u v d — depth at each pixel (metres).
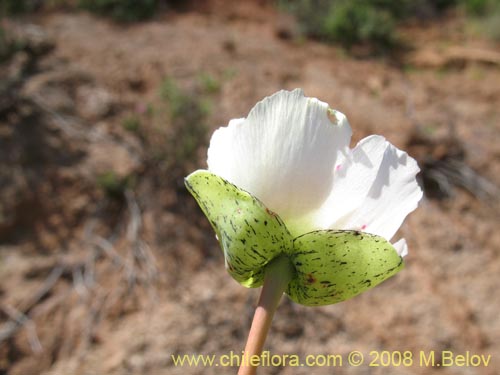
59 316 0.26
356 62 0.45
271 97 0.07
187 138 0.31
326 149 0.07
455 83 0.45
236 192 0.06
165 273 0.28
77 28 0.42
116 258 0.28
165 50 0.40
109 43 0.40
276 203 0.07
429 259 0.31
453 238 0.32
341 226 0.07
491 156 0.36
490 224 0.33
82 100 0.34
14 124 0.32
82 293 0.27
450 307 0.29
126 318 0.26
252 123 0.07
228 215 0.06
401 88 0.42
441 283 0.30
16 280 0.27
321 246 0.06
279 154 0.07
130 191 0.30
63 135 0.32
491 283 0.30
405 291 0.29
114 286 0.27
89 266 0.28
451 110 0.40
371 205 0.06
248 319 0.27
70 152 0.31
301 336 0.27
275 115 0.07
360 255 0.06
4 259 0.27
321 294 0.06
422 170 0.35
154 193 0.30
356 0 0.50
